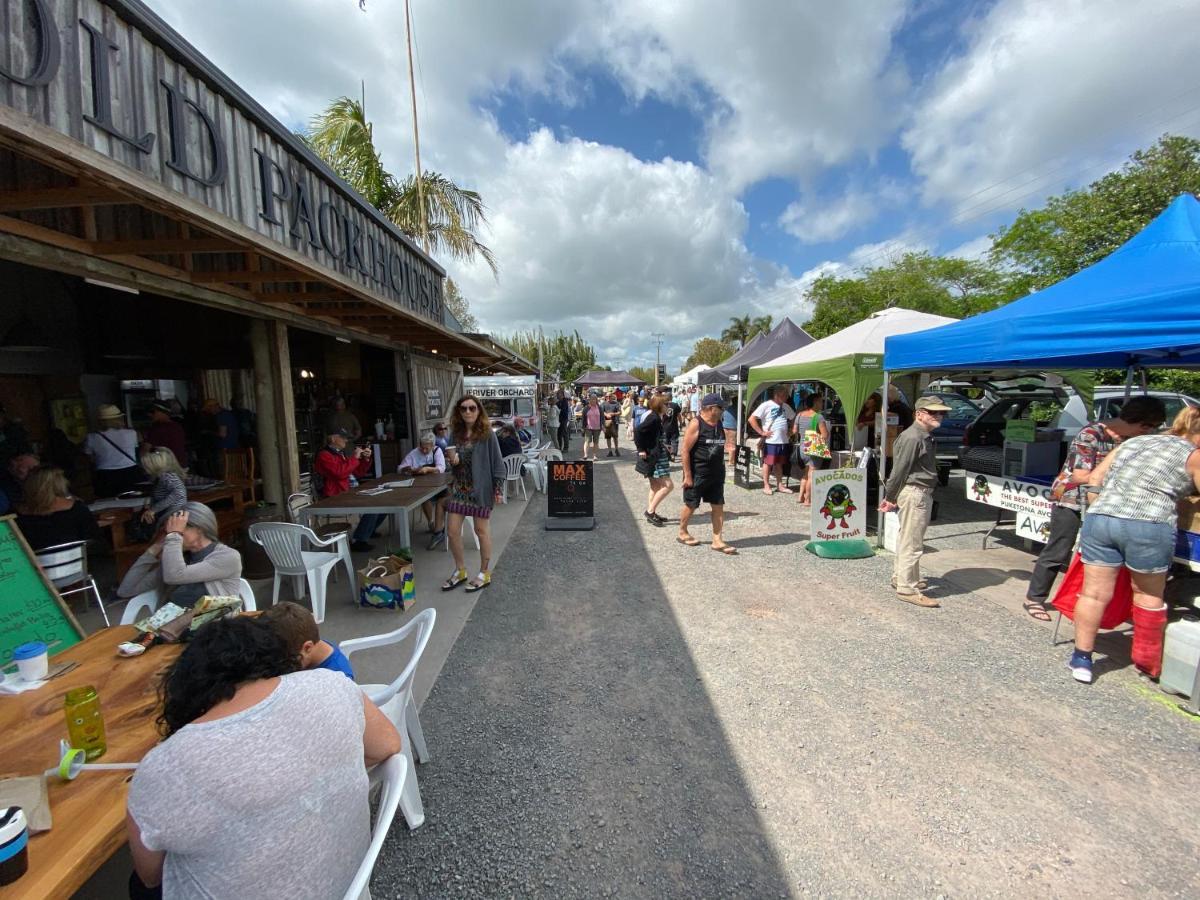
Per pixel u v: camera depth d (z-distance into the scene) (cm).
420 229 1320
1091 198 1505
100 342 733
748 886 206
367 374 1159
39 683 210
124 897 200
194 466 788
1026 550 613
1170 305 345
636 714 315
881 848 222
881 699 325
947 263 3125
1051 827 230
